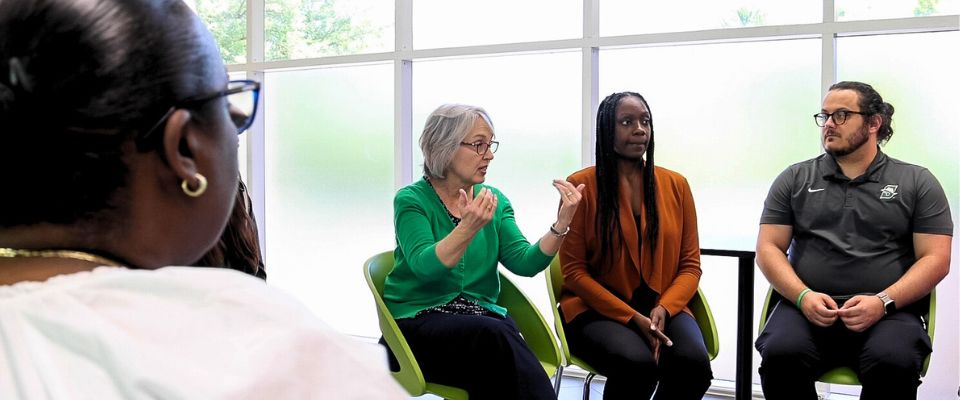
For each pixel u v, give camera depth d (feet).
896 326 8.61
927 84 11.29
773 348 8.73
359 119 14.73
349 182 14.88
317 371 1.48
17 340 1.41
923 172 9.26
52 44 1.50
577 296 9.46
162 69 1.56
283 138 15.42
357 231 14.85
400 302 8.69
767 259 9.57
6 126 1.49
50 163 1.51
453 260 8.14
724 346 12.42
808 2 11.66
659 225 9.38
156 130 1.56
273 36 15.26
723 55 12.31
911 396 8.28
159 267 1.67
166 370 1.37
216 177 1.68
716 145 12.42
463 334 8.02
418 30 14.10
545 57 13.30
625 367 8.46
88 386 1.37
